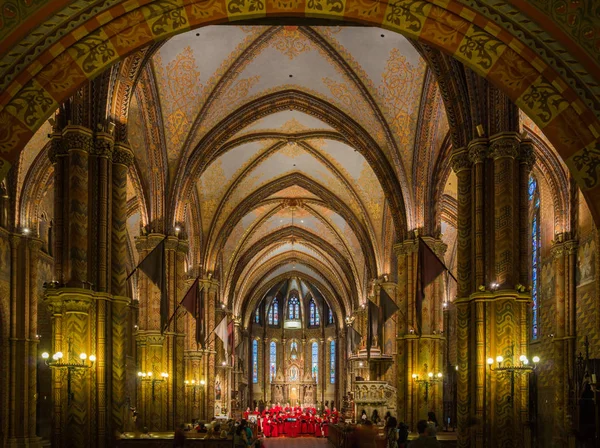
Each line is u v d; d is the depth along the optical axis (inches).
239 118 1216.8
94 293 678.5
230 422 1179.9
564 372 1021.8
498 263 695.1
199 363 1449.3
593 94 425.1
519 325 682.8
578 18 412.5
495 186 711.1
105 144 704.4
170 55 1044.5
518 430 665.0
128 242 1690.5
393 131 1158.3
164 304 855.1
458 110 775.1
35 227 1118.4
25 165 1098.7
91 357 663.1
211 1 444.8
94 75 445.1
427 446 502.0
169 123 1129.4
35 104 435.2
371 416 1317.7
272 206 1835.6
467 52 454.3
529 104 446.9
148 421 1082.1
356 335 1723.7
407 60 1052.5
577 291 1032.8
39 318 1210.6
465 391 713.0
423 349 1139.3
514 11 421.1
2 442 1017.5
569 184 1055.0
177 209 1178.0
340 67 1115.3
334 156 1470.2
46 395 1208.2
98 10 425.7
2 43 410.6
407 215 1179.3
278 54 1120.2
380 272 1540.4
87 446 650.2
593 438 784.9
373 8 452.8
